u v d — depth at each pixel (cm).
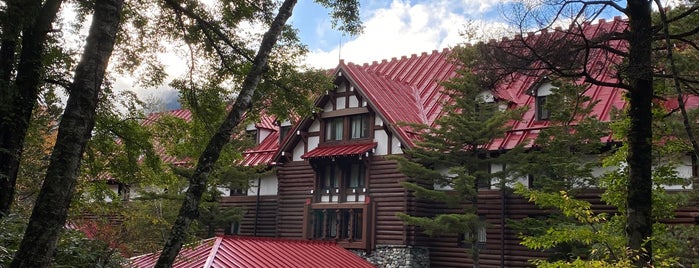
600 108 2150
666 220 1902
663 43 1073
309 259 1833
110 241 1509
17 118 1055
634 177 945
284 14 1066
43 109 1305
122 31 1339
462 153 1988
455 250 2353
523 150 1964
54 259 950
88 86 728
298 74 1416
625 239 928
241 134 2545
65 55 1179
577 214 902
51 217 678
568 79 1123
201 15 1288
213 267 1544
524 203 2216
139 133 1455
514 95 2445
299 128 2670
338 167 2562
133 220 1616
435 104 2644
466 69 1822
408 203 2339
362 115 2547
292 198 2692
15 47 1103
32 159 1453
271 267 1673
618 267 801
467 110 1928
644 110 956
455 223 1900
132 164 1499
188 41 1338
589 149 1816
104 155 1491
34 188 1455
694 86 1137
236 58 1331
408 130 2386
